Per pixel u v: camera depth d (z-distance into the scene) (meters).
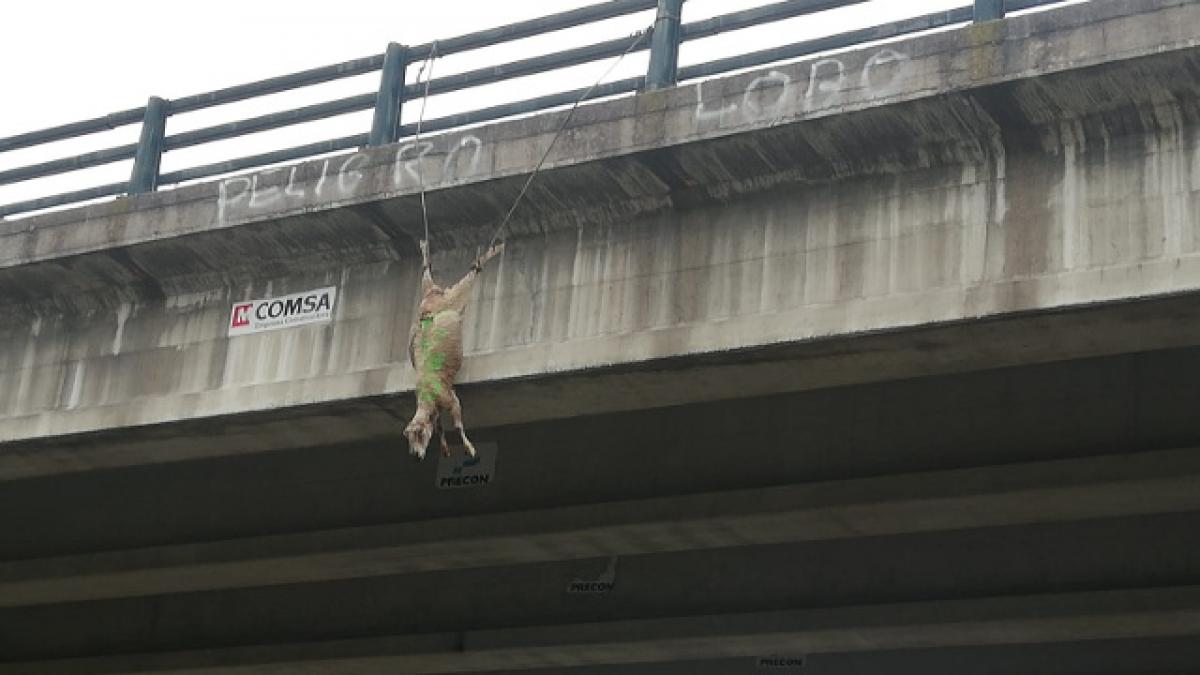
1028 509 17.23
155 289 18.17
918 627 19.33
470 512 19.59
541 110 17.47
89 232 18.20
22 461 18.88
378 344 16.73
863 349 14.56
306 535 20.31
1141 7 13.56
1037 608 18.73
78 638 24.25
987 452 17.14
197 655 23.19
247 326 17.52
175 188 17.91
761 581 20.31
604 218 15.94
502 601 21.72
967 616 19.02
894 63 14.47
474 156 16.34
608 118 15.70
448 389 15.70
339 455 20.69
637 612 20.88
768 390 15.60
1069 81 13.71
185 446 18.12
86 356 18.39
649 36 17.00
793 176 15.03
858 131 14.58
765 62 16.12
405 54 18.62
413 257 16.92
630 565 21.11
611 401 16.11
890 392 17.78
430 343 15.73
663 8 16.75
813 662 22.14
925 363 14.70
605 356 15.45
